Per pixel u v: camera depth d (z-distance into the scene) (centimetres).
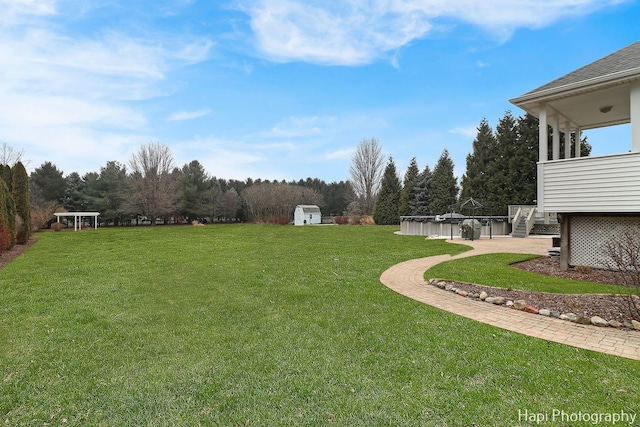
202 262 923
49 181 3312
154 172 3381
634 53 745
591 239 772
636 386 266
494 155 2652
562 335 383
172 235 1733
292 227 2334
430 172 3300
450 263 855
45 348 357
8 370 307
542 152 816
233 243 1381
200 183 3962
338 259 955
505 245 1266
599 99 823
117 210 3325
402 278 705
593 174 714
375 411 237
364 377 288
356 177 3841
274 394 262
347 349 349
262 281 677
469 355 329
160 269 823
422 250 1141
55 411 243
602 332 392
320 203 4834
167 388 273
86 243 1438
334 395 260
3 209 1171
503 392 260
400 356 329
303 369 304
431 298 552
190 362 321
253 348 353
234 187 4825
